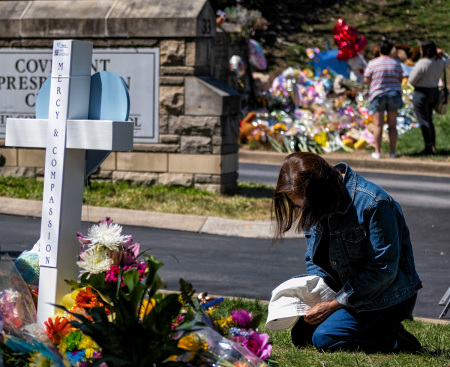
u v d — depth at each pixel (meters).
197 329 2.81
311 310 4.62
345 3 28.64
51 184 4.11
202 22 10.63
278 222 3.97
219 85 10.92
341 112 16.69
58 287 4.10
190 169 10.87
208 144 10.77
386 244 4.32
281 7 27.94
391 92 14.28
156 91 10.82
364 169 14.40
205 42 10.90
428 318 5.94
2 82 11.27
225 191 10.95
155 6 10.73
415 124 17.30
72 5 11.01
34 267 4.46
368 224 4.33
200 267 7.70
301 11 27.81
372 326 4.66
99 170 11.17
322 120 16.27
